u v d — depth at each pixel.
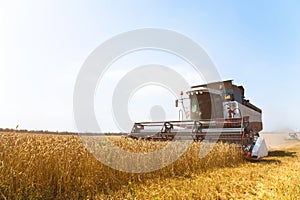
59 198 4.13
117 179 5.20
